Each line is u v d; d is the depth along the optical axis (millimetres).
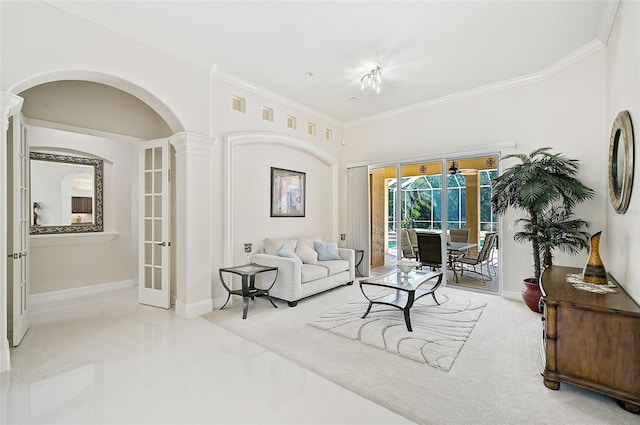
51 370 2453
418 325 3359
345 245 6402
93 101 3850
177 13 2928
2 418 1875
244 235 4574
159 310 3967
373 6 2818
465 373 2389
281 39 3385
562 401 2037
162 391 2174
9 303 3223
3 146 2393
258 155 4816
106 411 1957
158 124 4492
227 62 3916
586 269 2713
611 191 2924
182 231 3740
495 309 3914
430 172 5438
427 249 5387
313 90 4797
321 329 3277
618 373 1971
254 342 2980
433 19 3006
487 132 4672
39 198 4391
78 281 4648
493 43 3441
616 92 2934
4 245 2434
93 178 4898
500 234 4496
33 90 3385
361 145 6234
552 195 3357
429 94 4957
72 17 2789
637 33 2258
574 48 3562
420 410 1952
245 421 1864
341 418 1885
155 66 3404
